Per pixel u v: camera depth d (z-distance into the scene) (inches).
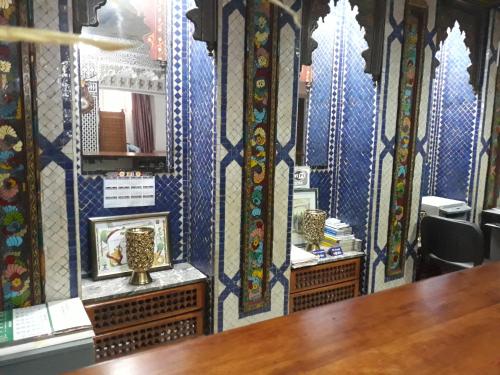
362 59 131.6
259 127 104.0
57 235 84.1
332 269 128.7
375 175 128.4
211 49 96.6
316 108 140.0
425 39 129.5
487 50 148.5
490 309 55.2
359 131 134.1
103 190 105.7
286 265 116.0
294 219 137.9
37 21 76.7
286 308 117.6
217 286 104.8
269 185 107.8
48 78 79.7
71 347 72.1
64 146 82.7
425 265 138.3
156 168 112.7
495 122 157.9
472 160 157.8
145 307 100.0
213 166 100.8
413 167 134.4
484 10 144.7
